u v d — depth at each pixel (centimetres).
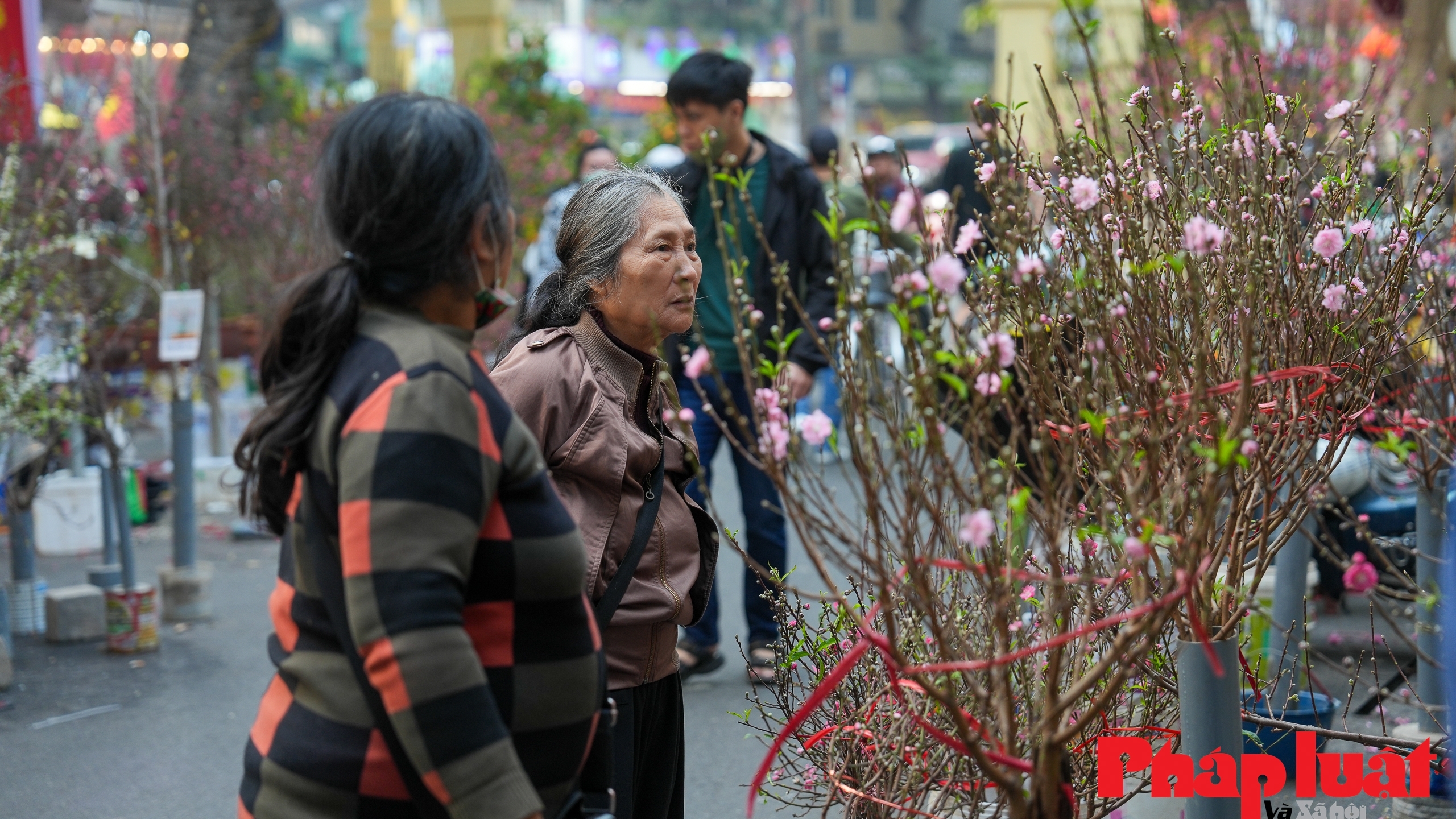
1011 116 254
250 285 972
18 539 628
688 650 513
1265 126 259
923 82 5247
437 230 176
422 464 164
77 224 687
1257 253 234
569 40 4319
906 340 183
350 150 176
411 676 160
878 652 252
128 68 834
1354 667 454
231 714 507
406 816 171
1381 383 365
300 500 179
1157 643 258
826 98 4962
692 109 488
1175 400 218
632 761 258
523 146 1223
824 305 497
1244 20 603
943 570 249
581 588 185
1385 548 480
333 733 172
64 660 580
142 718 503
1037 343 219
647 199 273
